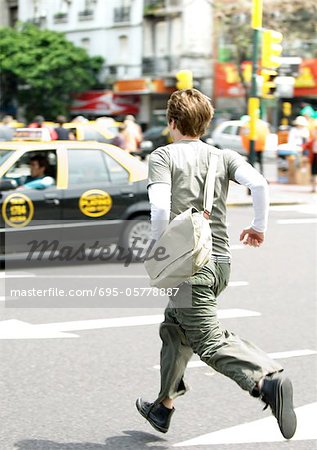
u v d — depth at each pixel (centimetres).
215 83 9638
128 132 5291
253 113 4078
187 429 1041
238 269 2328
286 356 1400
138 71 11000
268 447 984
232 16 9000
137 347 1429
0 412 1088
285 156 5306
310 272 2298
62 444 980
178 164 898
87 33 11606
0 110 11050
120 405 1127
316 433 1033
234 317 1705
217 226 906
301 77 8838
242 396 1178
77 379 1241
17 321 1606
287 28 8244
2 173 2173
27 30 10881
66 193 2214
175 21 10512
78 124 4491
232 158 909
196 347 898
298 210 3984
